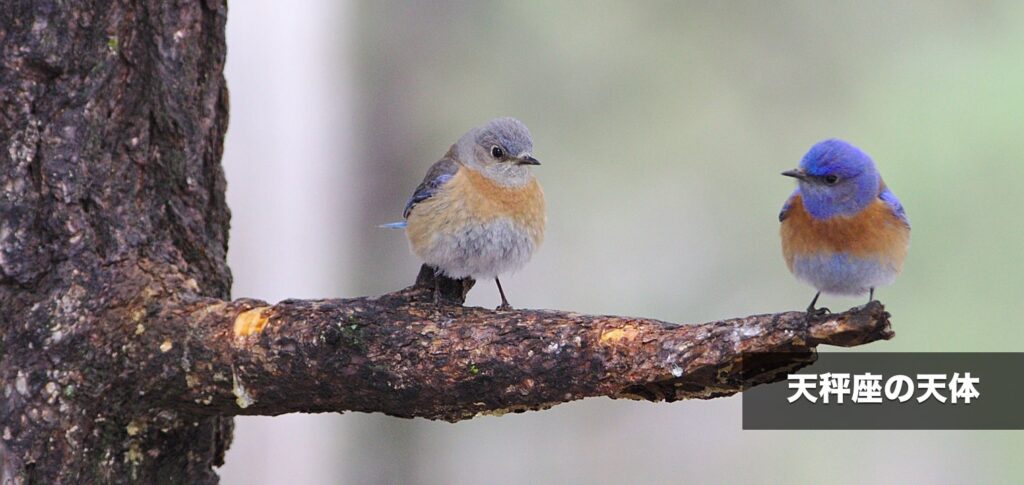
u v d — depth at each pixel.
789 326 6.46
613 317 7.11
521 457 16.62
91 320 7.41
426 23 16.34
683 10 16.75
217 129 8.38
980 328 15.73
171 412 7.67
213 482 8.31
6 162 7.27
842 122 16.89
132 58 7.75
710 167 17.03
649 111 16.88
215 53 8.23
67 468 7.36
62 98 7.40
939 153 16.27
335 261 14.86
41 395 7.30
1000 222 15.98
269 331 7.30
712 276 17.09
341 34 14.86
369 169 15.87
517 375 7.05
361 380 7.24
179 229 7.99
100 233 7.55
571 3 16.59
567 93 16.78
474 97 16.44
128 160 7.73
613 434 16.98
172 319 7.48
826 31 16.97
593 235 17.12
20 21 7.26
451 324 7.23
